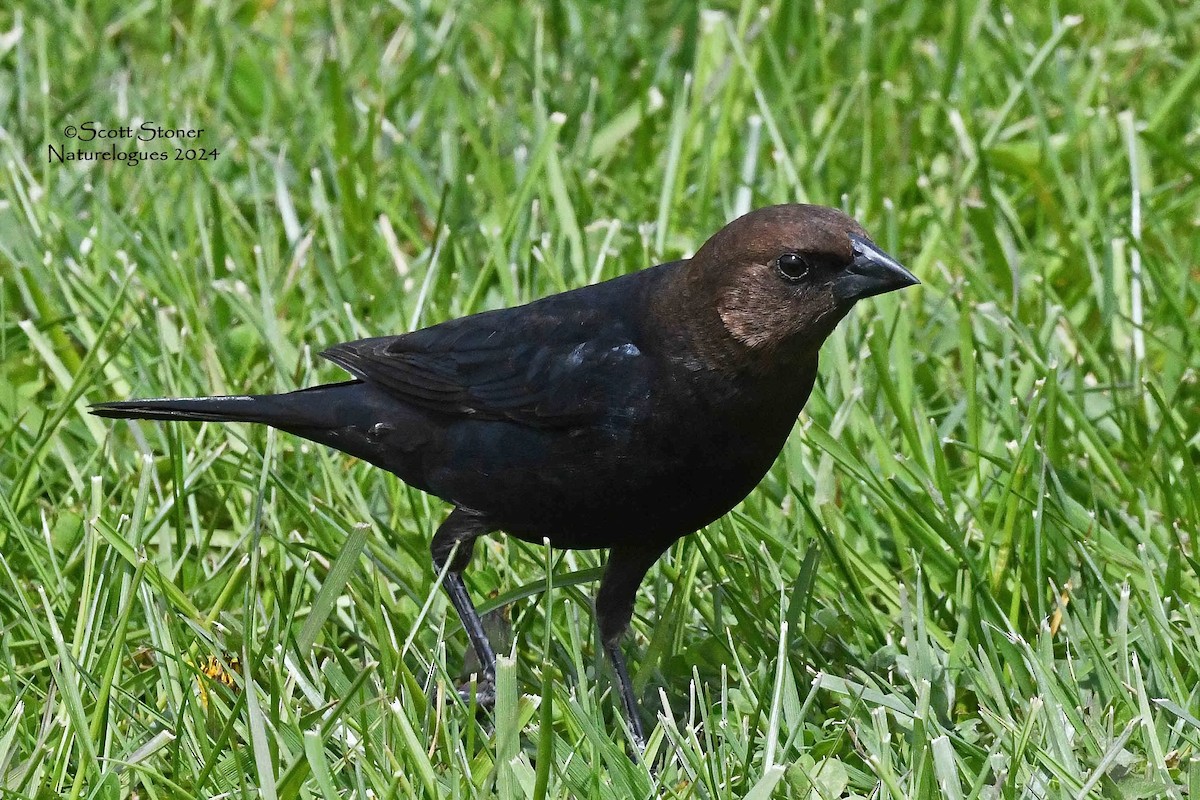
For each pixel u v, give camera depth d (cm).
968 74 1420
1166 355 1103
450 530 845
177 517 931
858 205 1324
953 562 911
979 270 1221
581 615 908
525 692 841
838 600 895
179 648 813
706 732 740
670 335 782
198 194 1281
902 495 905
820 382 1046
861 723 779
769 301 762
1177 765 731
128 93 1397
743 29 1445
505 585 923
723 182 1330
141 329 1136
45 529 895
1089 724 746
